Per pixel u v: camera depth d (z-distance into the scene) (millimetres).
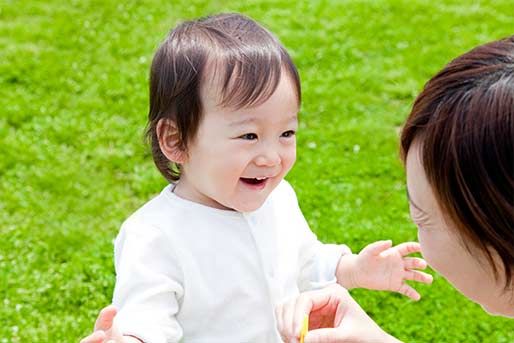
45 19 7203
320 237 4504
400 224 4641
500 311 1794
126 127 5633
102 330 2066
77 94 6055
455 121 1527
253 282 2311
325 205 4801
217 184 2203
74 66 6402
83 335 3881
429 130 1583
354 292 4062
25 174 5113
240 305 2287
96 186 5039
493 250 1599
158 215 2295
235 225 2320
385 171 5145
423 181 1671
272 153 2164
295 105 2215
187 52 2203
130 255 2227
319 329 2004
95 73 6344
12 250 4445
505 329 3869
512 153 1466
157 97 2271
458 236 1657
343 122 5734
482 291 1751
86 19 7227
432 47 6785
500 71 1533
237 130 2133
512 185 1474
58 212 4793
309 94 6055
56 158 5281
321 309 2156
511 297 1722
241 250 2309
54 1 7559
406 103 5992
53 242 4508
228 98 2117
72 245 4512
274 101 2141
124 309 2152
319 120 5758
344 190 4941
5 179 5070
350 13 7379
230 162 2154
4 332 3869
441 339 3846
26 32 6906
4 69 6262
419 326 3896
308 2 7660
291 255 2426
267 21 7266
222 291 2268
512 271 1611
